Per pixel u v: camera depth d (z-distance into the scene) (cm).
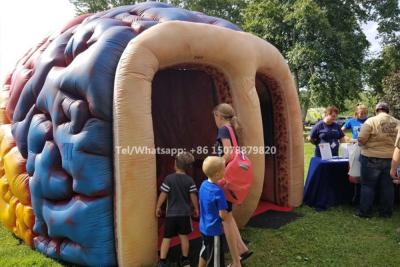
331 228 480
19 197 428
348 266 378
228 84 450
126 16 426
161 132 526
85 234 355
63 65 407
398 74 2459
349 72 2269
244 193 353
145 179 352
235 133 372
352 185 584
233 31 447
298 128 562
